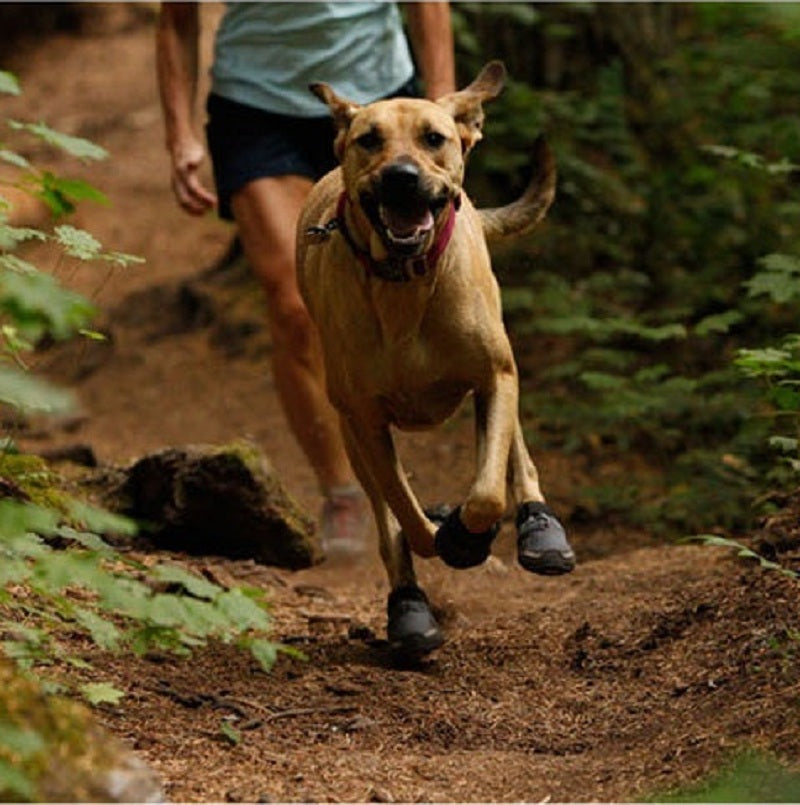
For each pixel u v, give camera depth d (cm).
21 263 707
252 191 1084
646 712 756
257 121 1092
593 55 1758
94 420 1562
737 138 1652
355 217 775
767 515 1049
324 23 1079
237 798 630
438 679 837
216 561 1056
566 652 864
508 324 1584
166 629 678
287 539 1080
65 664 759
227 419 1541
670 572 1016
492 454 795
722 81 1725
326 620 943
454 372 802
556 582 1055
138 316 1777
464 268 789
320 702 786
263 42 1089
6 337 745
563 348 1557
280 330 1088
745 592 858
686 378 1474
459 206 780
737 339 1504
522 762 699
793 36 1631
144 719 721
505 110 1645
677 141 1719
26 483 882
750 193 1612
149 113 2395
